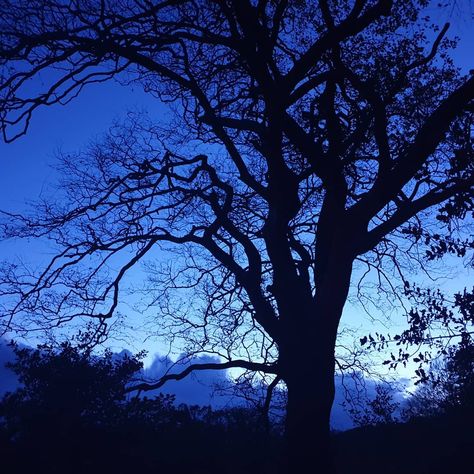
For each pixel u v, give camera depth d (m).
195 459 9.90
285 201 11.62
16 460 8.33
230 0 11.07
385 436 13.04
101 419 11.38
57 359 12.76
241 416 13.10
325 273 11.23
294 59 12.95
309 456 9.96
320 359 10.54
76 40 11.27
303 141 11.51
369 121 12.03
